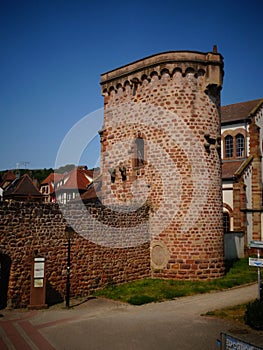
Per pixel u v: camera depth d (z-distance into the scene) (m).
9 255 14.26
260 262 13.33
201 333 11.01
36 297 14.41
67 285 14.86
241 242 28.11
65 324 12.15
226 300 15.33
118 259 18.55
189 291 16.98
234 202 29.95
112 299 15.95
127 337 10.73
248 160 31.95
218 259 19.92
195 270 19.33
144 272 19.94
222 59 20.83
